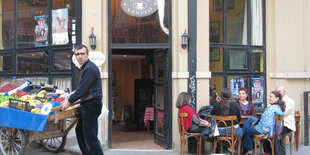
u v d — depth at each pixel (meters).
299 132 6.41
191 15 6.02
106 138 6.05
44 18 6.93
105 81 5.99
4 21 7.54
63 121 5.12
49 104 4.32
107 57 6.09
